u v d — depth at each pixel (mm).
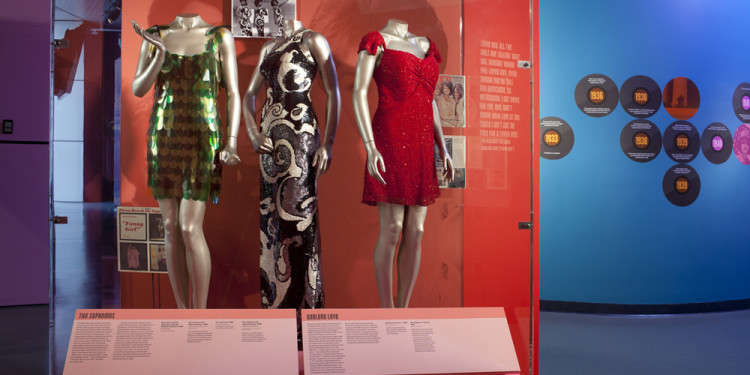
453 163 2504
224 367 1880
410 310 2045
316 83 2531
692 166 5848
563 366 3973
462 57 2502
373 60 2330
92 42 2373
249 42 2549
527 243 2469
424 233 2469
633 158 5734
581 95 5742
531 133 2447
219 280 2527
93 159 2365
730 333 4965
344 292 2525
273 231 2359
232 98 2307
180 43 2293
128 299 2379
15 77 5762
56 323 2307
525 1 2436
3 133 5715
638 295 5738
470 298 2514
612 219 5750
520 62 2453
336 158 2518
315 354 1922
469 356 1998
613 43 5723
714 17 5918
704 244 5883
